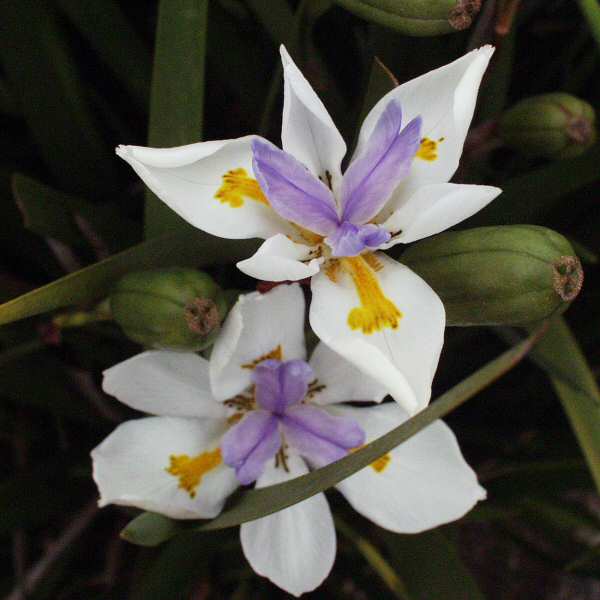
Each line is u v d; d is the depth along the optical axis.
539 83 0.32
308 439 0.22
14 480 0.27
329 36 0.29
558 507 0.31
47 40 0.25
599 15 0.21
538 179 0.25
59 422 0.30
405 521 0.22
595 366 0.32
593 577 0.31
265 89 0.28
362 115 0.22
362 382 0.23
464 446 0.32
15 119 0.31
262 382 0.22
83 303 0.23
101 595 0.30
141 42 0.27
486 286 0.19
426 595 0.25
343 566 0.31
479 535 0.40
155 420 0.22
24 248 0.29
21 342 0.27
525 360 0.32
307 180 0.19
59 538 0.30
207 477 0.22
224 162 0.20
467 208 0.18
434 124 0.20
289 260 0.18
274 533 0.22
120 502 0.20
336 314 0.19
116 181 0.29
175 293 0.19
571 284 0.19
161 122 0.21
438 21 0.19
